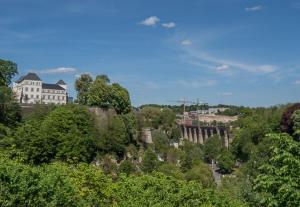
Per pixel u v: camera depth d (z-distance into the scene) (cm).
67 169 3344
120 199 3067
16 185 2334
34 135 10019
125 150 13462
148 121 19062
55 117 11088
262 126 15562
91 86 15425
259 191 2072
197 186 3159
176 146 18938
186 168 13325
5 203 2281
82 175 3281
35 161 9938
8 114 12062
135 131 15188
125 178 3325
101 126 13225
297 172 1958
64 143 10625
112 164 12075
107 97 15200
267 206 1991
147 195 2897
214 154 16900
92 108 14525
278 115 15362
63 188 2611
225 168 14825
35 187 2388
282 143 2059
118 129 13375
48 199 2452
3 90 12194
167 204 2873
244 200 3328
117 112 15412
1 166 2408
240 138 15850
